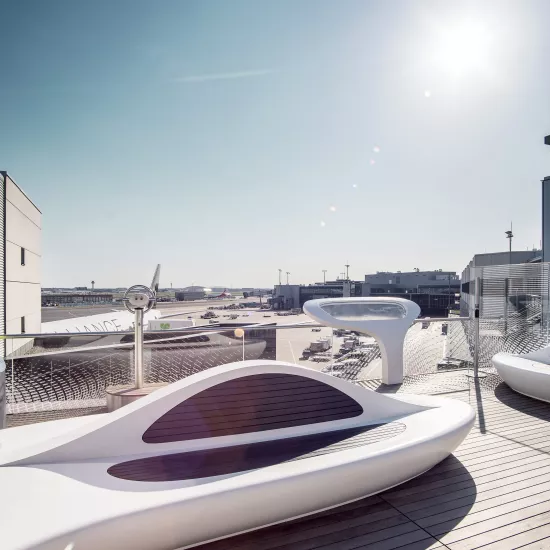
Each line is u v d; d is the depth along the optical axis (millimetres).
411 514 2635
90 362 6371
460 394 5582
